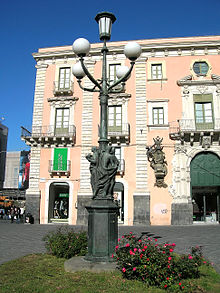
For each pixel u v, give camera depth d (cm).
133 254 636
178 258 707
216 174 2266
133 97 2434
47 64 2644
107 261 727
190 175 2288
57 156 2433
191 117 2334
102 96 875
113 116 2434
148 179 2275
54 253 908
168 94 2409
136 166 2303
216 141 2280
